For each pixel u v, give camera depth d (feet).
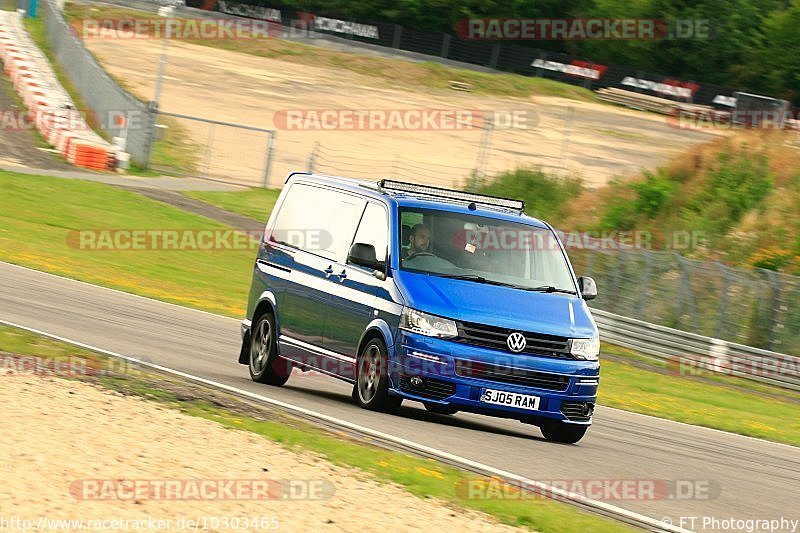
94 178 445.78
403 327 119.75
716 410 201.46
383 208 129.18
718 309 300.81
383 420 118.52
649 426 155.53
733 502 100.58
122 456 82.12
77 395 103.55
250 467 85.35
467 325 119.03
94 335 156.66
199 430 96.27
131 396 107.55
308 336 135.13
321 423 110.42
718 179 408.67
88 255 305.53
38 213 355.77
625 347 290.56
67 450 81.00
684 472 113.70
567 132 652.89
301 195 145.89
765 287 303.07
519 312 121.60
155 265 312.50
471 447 109.91
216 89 655.35
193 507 71.72
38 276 236.63
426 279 122.72
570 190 466.70
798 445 165.48
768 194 390.42
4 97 555.28
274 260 145.18
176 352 156.66
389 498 82.43
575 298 127.65
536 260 129.80
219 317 232.53
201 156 527.81
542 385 120.47
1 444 79.51
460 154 582.76
